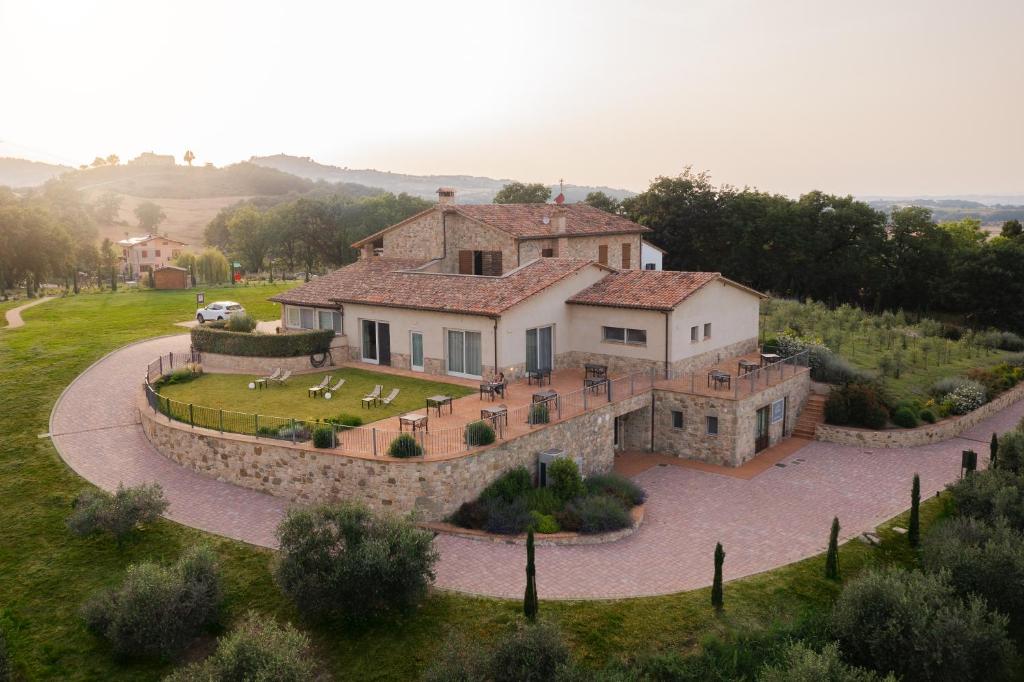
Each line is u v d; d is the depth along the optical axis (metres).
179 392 31.23
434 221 40.56
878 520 23.81
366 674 16.67
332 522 18.94
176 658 17.20
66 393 32.47
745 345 37.09
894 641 16.62
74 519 20.78
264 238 104.88
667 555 21.17
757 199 67.56
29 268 78.06
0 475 24.84
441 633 17.58
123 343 41.16
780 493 26.12
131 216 195.62
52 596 19.16
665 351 30.73
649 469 28.67
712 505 25.00
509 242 37.84
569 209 45.78
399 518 19.66
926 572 19.89
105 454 26.88
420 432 23.70
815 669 14.98
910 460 29.72
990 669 16.92
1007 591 18.67
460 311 30.64
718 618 18.11
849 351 42.94
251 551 20.56
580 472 26.47
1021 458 25.56
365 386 31.28
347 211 100.81
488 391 28.08
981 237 89.44
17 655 17.20
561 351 33.19
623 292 32.69
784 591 19.38
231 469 24.77
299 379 32.94
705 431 29.23
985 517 22.59
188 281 70.56
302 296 38.66
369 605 17.88
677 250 68.75
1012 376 39.84
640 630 17.59
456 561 20.36
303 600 17.84
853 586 17.91
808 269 67.62
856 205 68.50
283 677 14.52
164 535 21.45
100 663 17.05
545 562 20.47
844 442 31.89
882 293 69.06
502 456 23.36
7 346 39.31
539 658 15.51
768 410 31.06
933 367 40.97
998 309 61.19
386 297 34.47
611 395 28.34
